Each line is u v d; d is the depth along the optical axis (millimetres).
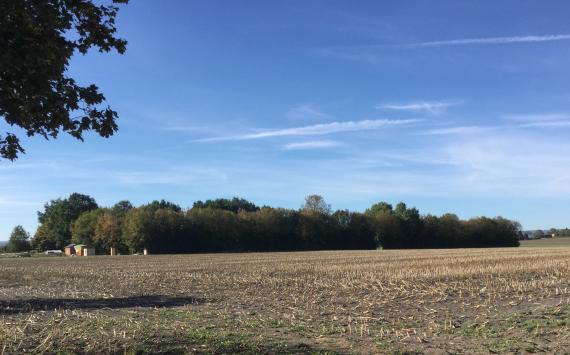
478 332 13828
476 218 144500
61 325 14719
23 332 12750
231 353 10492
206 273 41719
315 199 139250
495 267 39344
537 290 24266
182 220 117250
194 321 16281
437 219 142000
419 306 19984
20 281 37156
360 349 11578
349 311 18922
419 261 52219
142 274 42031
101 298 25234
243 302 22625
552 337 12836
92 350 10703
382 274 35344
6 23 7645
